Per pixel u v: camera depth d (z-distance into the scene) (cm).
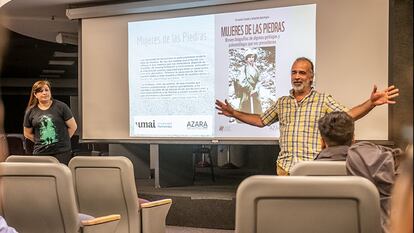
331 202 139
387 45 412
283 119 369
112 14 527
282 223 141
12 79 1517
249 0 461
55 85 1563
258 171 703
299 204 140
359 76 423
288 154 360
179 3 490
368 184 137
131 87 525
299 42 446
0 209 223
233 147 775
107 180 282
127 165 276
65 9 583
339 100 431
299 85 356
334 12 432
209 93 487
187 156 559
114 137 534
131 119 526
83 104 550
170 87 505
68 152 453
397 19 421
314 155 349
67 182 213
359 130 420
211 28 485
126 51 527
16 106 1543
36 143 446
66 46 971
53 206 218
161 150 532
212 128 485
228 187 539
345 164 200
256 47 465
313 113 353
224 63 480
